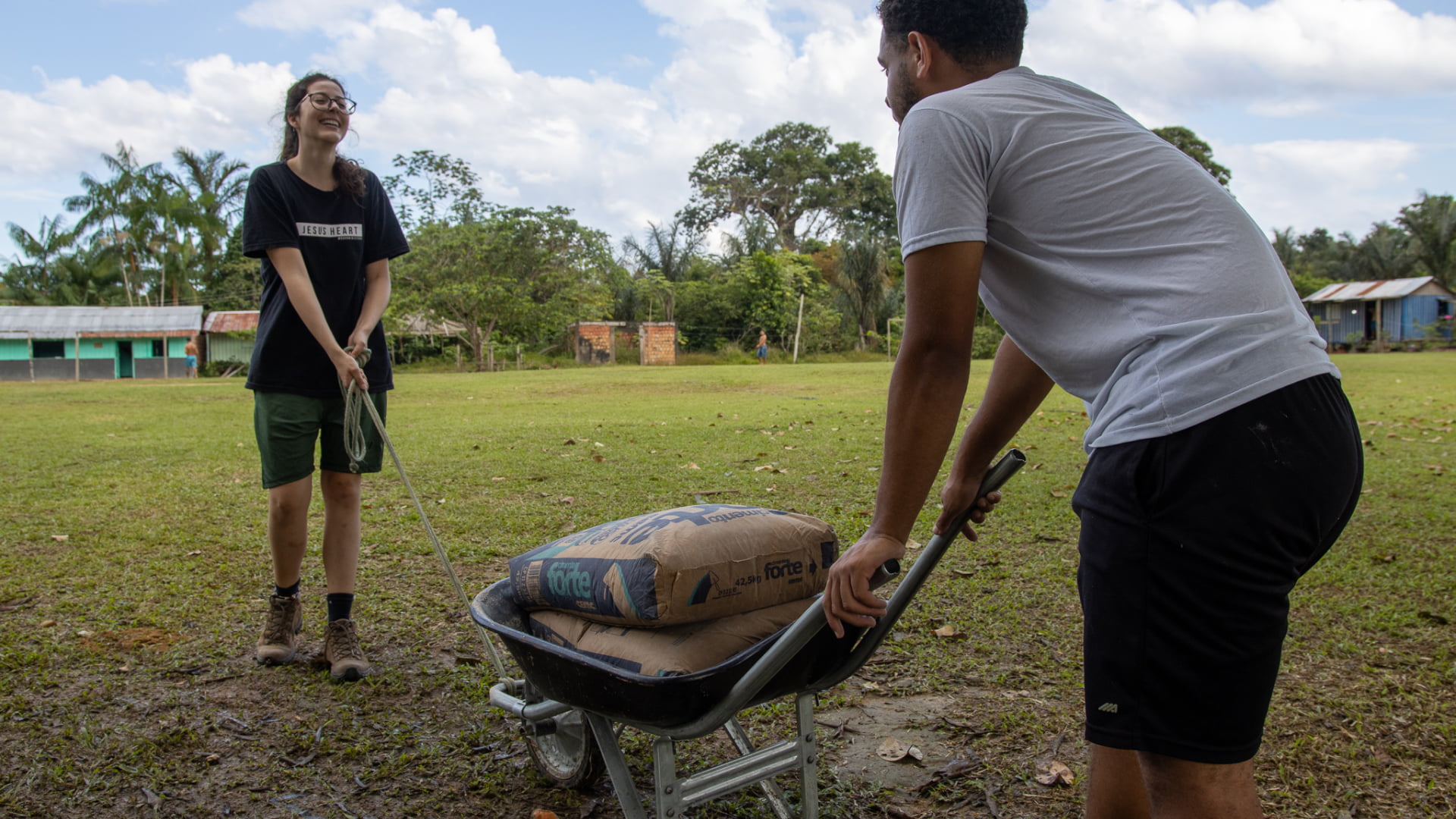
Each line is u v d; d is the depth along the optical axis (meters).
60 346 36.00
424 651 3.18
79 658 3.07
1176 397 1.30
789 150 64.12
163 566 4.19
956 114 1.45
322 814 2.14
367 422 3.07
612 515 5.19
